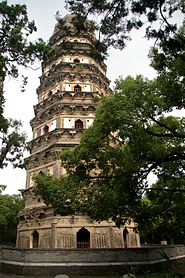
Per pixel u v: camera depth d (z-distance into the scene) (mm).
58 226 29359
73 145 33219
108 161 21938
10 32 18328
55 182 22766
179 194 22609
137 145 19516
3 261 27188
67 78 39250
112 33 13836
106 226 30016
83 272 25031
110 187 21516
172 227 25297
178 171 21656
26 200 34531
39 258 25250
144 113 19234
